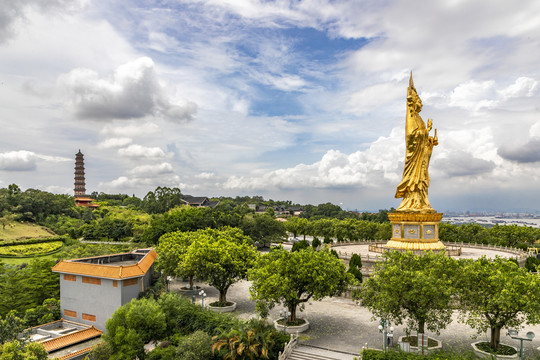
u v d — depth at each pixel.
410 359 34.28
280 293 44.31
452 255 75.75
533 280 35.78
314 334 45.12
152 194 188.12
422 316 37.06
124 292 50.81
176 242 71.56
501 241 98.81
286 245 134.50
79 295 53.59
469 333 44.16
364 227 124.94
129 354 39.56
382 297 38.84
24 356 35.44
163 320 44.25
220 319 45.75
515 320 36.91
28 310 53.69
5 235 120.62
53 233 136.00
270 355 39.56
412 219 68.75
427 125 71.69
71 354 41.81
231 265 55.91
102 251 91.88
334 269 46.59
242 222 120.00
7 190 158.88
